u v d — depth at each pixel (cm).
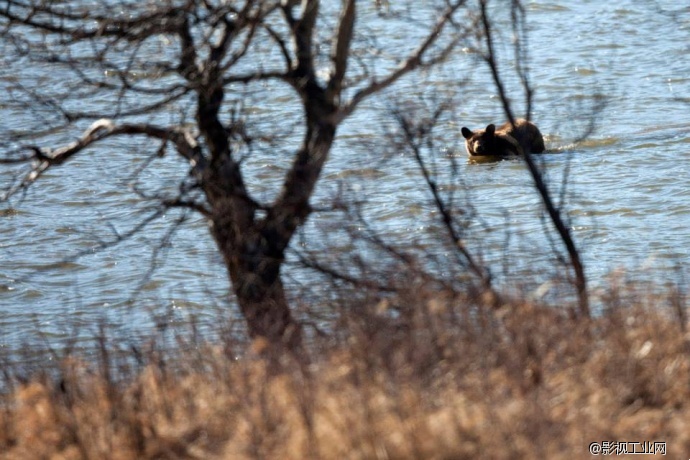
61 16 3038
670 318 2738
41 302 4803
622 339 2506
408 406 2130
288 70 3112
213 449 2217
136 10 3067
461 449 2000
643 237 5069
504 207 5644
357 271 2948
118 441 2294
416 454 1992
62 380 2558
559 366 2377
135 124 3194
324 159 3136
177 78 5594
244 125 3153
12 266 5319
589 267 4653
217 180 3075
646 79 9056
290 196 3109
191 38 3027
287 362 2464
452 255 3141
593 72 9438
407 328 2517
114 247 5466
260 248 3088
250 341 2834
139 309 4531
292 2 3080
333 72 3122
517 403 2130
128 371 2673
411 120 3500
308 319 2939
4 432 2489
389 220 5309
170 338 3588
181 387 2492
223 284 4766
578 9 12356
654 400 2309
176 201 3106
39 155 3172
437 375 2320
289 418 2177
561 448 2020
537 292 2716
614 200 5691
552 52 10394
